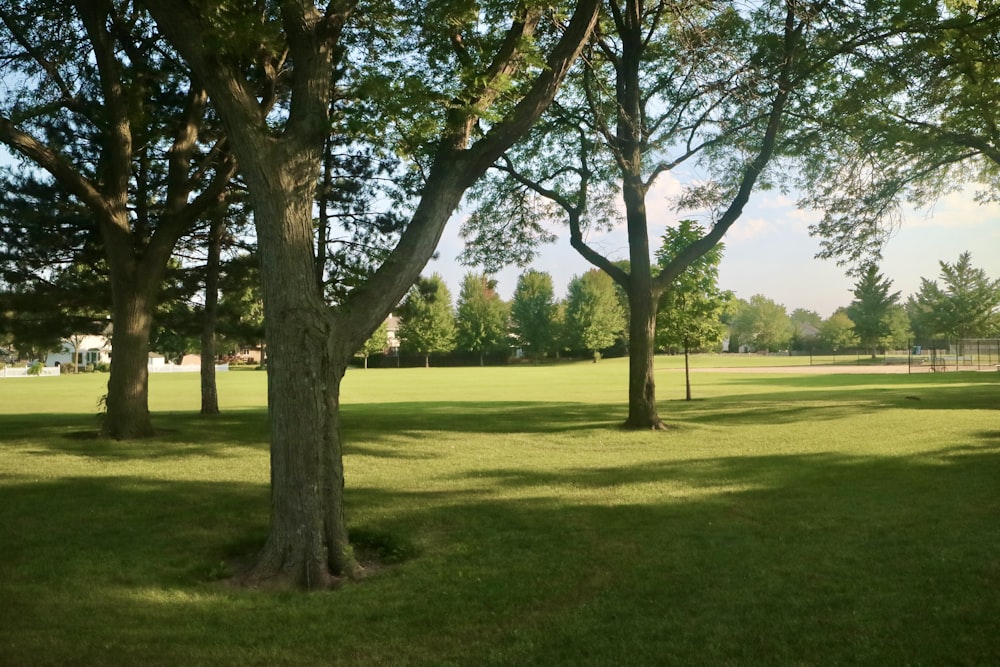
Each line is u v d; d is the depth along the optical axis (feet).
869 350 313.32
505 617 18.13
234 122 22.15
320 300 22.63
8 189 53.11
